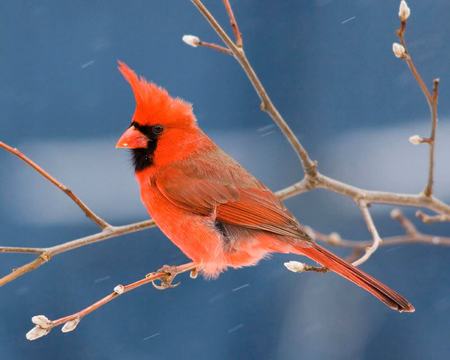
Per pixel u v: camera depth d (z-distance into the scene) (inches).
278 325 370.0
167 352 371.2
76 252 373.4
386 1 408.5
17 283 369.7
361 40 406.9
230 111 405.4
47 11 411.8
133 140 258.4
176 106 261.3
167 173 259.9
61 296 369.4
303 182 274.7
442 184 391.2
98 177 391.5
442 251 371.2
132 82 258.5
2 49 407.2
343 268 244.4
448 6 406.6
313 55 407.2
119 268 372.8
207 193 260.5
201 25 410.0
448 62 404.5
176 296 374.3
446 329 364.5
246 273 375.6
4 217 384.2
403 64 405.7
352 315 367.9
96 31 410.9
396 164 395.5
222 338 371.2
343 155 397.4
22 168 392.5
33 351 365.7
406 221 313.1
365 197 270.7
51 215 383.6
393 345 365.7
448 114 401.7
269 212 262.2
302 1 410.6
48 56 408.8
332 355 366.3
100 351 368.2
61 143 400.8
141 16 412.2
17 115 401.7
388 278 371.9
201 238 258.5
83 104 405.1
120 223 381.7
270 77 406.3
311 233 312.2
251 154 397.4
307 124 401.4
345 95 404.5
